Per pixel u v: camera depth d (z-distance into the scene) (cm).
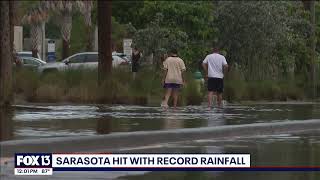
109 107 5831
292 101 7406
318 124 4597
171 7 8788
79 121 4425
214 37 8712
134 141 3603
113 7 11456
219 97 6075
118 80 6681
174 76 5784
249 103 6831
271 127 4294
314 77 8038
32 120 4491
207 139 3922
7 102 5794
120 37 12650
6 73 5962
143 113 5181
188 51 8400
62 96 6391
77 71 6831
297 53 8981
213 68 5972
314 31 9119
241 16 8469
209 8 8944
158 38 8338
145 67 7494
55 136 3503
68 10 14600
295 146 3650
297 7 9594
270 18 8431
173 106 6100
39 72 6931
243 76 7662
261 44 8406
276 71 8275
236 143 3753
